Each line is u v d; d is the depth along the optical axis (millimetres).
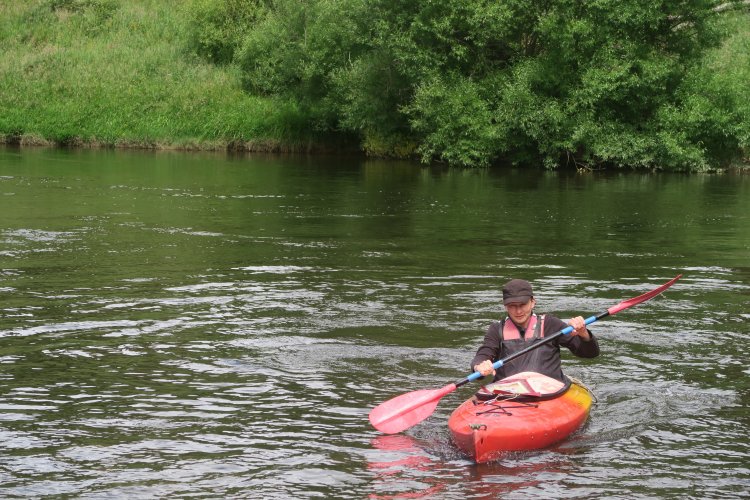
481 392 5844
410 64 28266
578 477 4957
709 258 12102
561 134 27688
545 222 15750
